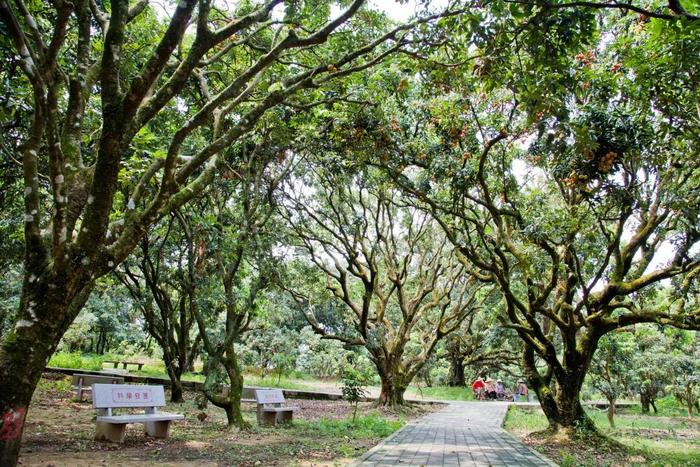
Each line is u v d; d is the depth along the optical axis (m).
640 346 24.62
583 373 11.75
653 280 10.32
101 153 4.37
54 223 4.26
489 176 12.40
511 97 10.78
